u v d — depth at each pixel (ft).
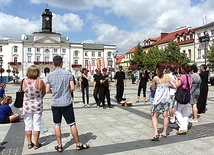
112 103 39.29
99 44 285.64
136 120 25.79
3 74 239.09
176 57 139.54
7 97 25.34
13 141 18.47
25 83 16.57
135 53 181.98
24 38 256.52
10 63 239.30
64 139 18.88
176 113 20.66
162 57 143.23
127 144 17.49
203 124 23.77
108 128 22.25
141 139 18.72
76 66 262.26
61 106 15.61
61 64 16.33
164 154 15.44
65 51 262.47
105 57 280.10
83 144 16.70
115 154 15.51
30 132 16.78
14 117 25.04
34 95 16.56
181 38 171.83
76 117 27.48
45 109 33.73
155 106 18.72
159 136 19.49
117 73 38.40
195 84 24.36
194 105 24.66
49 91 15.96
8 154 15.71
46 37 254.06
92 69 105.29
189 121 24.82
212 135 19.86
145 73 39.22
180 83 20.01
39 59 253.03
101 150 16.26
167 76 19.16
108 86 34.32
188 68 20.74
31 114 16.76
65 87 15.76
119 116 28.02
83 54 272.31
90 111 31.58
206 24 145.89
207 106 35.53
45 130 21.66
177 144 17.46
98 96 35.06
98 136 19.58
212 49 106.52
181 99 19.85
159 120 25.70
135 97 48.06
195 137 19.26
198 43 148.46
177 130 21.47
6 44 246.27
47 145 17.46
